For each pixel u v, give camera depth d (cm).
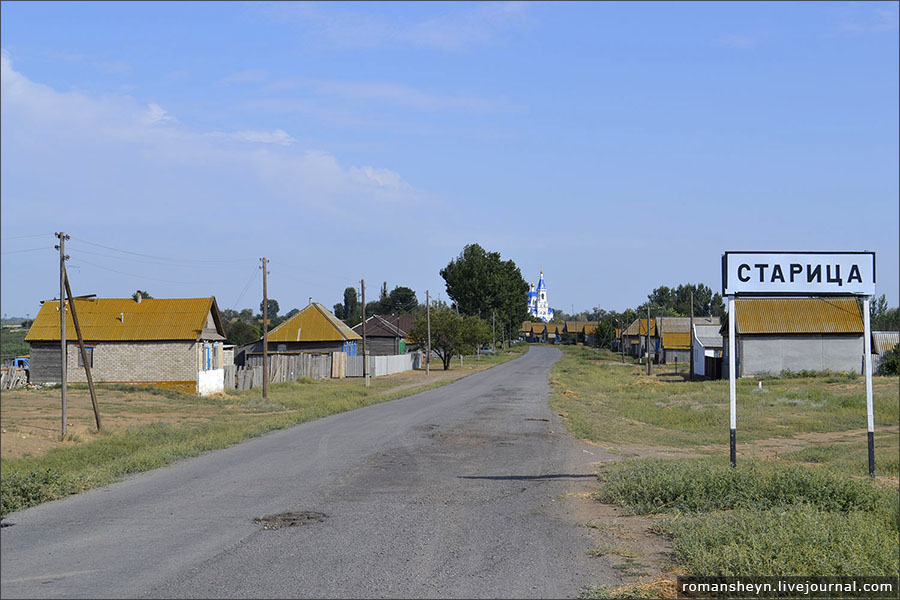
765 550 720
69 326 4094
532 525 945
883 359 5544
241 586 671
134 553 796
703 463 1409
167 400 3456
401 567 739
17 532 910
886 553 723
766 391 4278
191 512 1031
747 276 1345
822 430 2820
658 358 9700
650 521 969
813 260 1354
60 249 2352
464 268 11912
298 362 5425
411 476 1374
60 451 1797
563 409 3123
